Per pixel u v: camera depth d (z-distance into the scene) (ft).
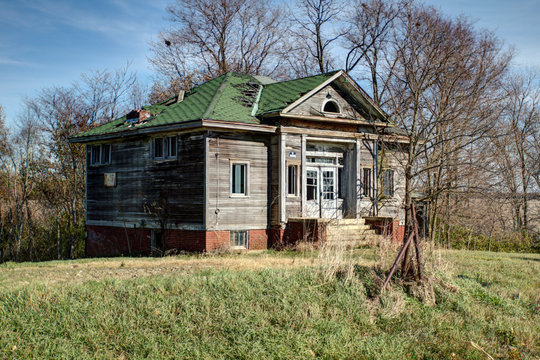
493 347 34.12
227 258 58.85
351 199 80.89
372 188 82.23
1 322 32.76
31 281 43.34
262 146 72.69
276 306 36.88
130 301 36.19
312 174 79.10
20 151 116.26
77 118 121.08
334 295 39.32
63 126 119.44
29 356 29.66
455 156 91.09
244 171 71.15
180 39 150.82
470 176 94.02
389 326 36.50
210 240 67.10
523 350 34.12
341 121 77.15
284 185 72.23
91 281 41.45
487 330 36.91
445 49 93.91
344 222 75.10
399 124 92.63
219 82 82.79
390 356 32.04
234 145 69.92
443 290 42.75
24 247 116.78
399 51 96.78
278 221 71.97
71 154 118.73
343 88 79.15
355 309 37.68
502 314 40.22
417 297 41.42
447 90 92.48
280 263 52.70
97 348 30.86
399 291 41.14
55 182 119.34
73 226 115.14
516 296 45.44
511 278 52.34
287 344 32.53
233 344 32.09
